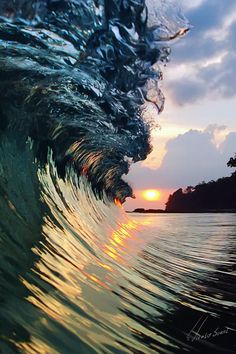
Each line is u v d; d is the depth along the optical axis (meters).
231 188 98.38
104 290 4.13
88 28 4.64
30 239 4.18
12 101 5.42
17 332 2.38
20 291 2.94
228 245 13.42
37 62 5.03
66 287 3.56
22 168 5.65
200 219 37.69
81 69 5.45
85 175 12.30
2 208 4.23
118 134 9.96
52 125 7.21
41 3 4.12
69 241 5.36
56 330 2.68
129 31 4.85
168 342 3.56
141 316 3.97
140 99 7.10
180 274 7.17
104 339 2.96
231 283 6.89
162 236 15.97
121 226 13.02
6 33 4.38
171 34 4.99
